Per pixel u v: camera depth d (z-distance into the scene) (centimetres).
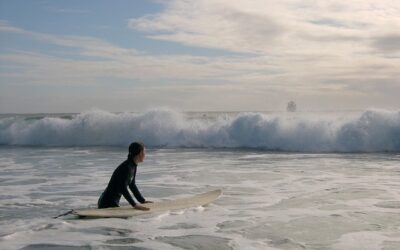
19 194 1023
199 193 1026
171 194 1019
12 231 705
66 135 2631
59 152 2094
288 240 657
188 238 672
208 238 671
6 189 1087
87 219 783
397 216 793
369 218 781
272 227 729
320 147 2102
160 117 2508
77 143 2608
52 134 2642
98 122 2619
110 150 2197
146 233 699
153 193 1030
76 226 739
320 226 732
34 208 879
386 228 717
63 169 1446
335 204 895
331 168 1427
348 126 2105
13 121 2841
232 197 973
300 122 2191
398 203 896
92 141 2595
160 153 1991
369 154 1908
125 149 2256
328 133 2119
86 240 662
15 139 2688
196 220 777
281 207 873
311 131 2144
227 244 641
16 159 1772
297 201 926
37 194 1023
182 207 860
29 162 1656
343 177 1234
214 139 2345
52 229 721
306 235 682
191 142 2377
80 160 1720
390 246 622
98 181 1198
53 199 966
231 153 1981
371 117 2086
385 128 2059
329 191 1027
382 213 816
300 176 1258
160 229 721
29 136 2677
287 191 1034
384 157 1767
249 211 843
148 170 1403
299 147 2136
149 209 824
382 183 1129
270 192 1025
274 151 2081
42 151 2162
